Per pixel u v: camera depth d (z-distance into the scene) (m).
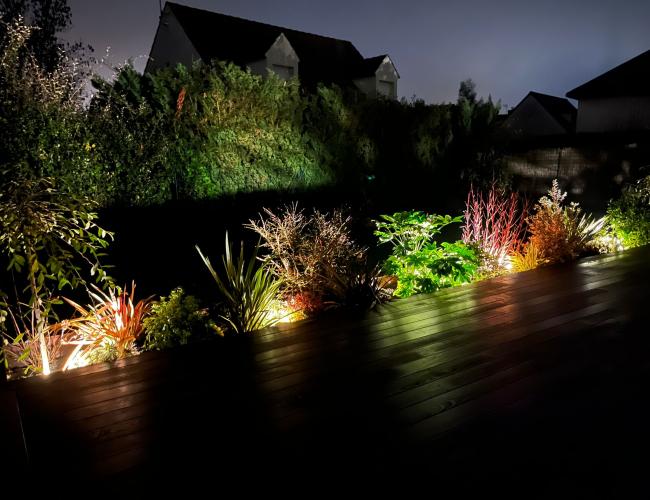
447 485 1.79
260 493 1.78
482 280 5.25
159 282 5.78
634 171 11.73
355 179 10.03
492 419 2.27
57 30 14.10
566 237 6.46
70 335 3.77
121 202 7.15
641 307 4.08
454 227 9.48
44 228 3.02
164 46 15.51
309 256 4.58
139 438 2.20
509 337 3.43
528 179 13.73
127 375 2.95
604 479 1.79
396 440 2.11
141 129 7.48
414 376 2.80
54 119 6.53
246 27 16.55
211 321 3.89
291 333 3.67
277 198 8.94
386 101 10.54
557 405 2.39
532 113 22.25
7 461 1.97
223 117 8.18
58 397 2.66
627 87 16.92
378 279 4.84
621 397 2.45
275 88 8.84
